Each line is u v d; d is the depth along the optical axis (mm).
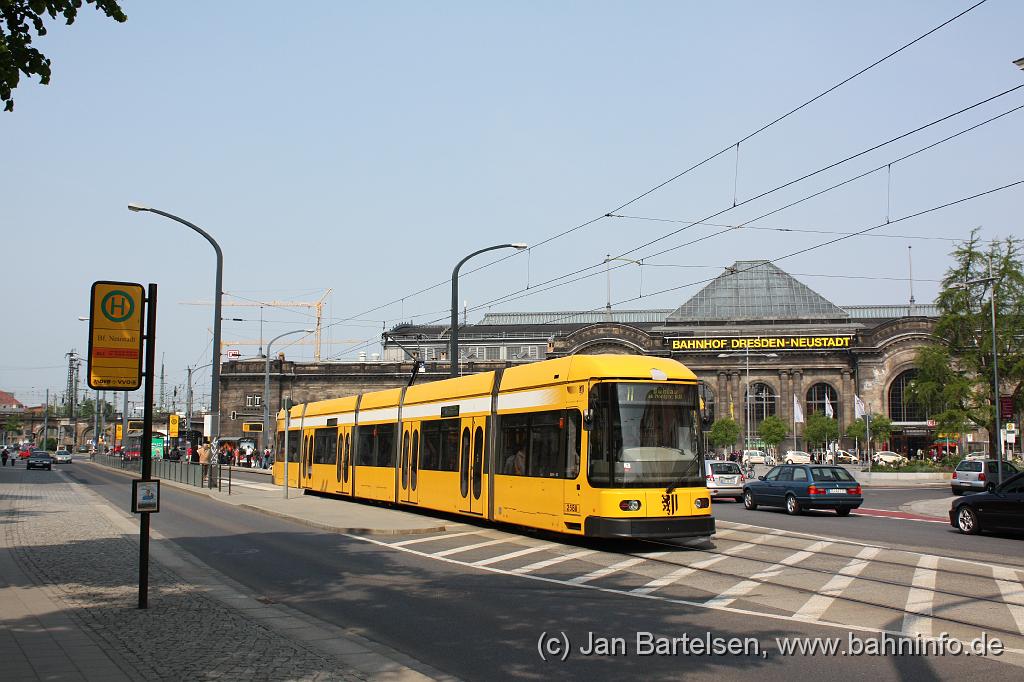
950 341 64438
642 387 19125
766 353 93062
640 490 18422
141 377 12148
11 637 10273
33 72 11703
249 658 9352
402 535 22844
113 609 12094
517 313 129500
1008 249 63219
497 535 22562
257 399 105812
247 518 28469
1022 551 18922
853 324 98938
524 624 11539
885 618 11664
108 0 11602
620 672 9141
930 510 33438
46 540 20859
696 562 17281
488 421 23516
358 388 105688
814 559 17516
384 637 10867
